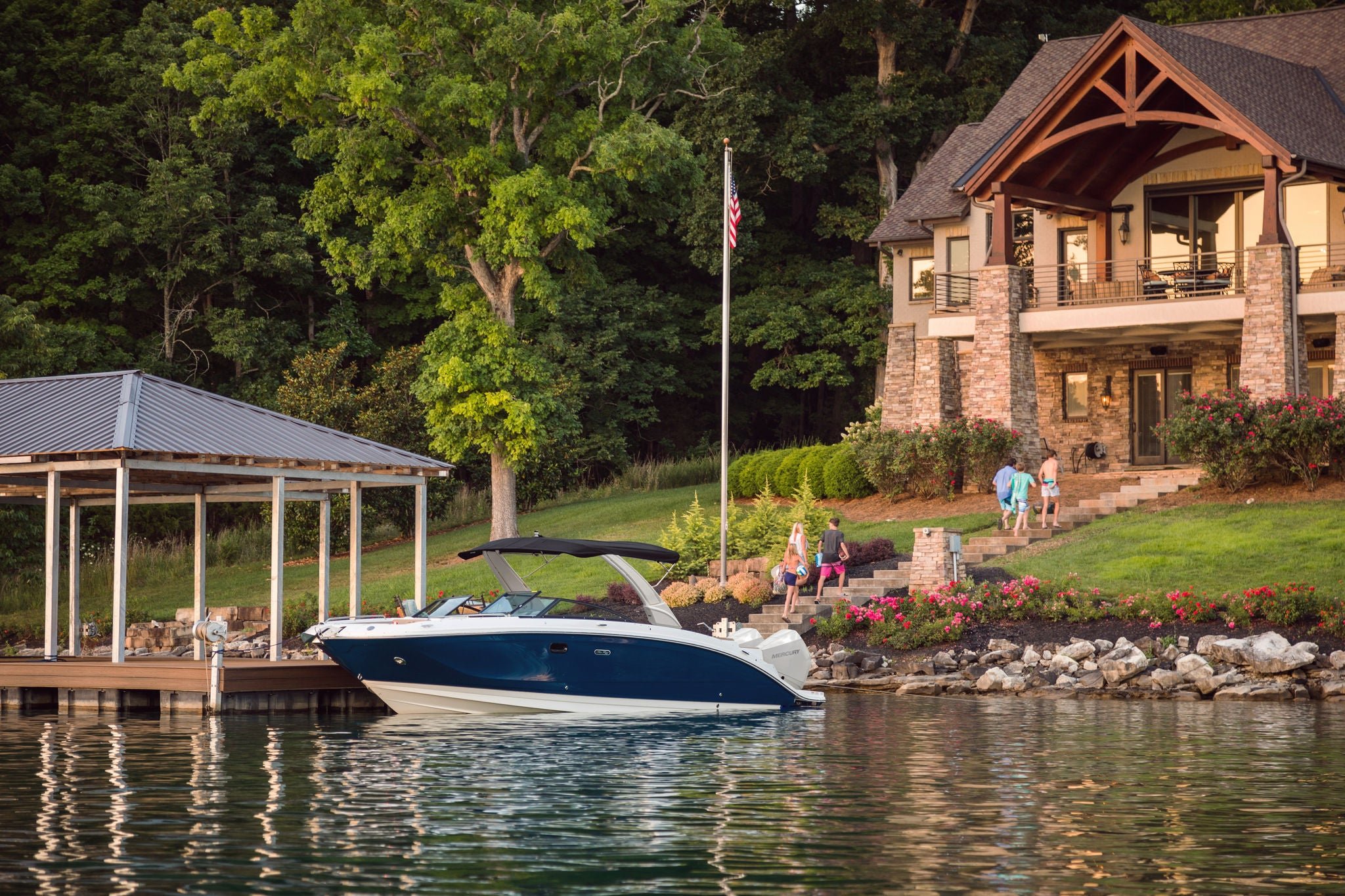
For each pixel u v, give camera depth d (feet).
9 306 150.10
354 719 73.26
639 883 33.78
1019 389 136.46
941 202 161.27
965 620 97.04
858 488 143.95
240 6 192.34
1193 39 132.67
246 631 113.60
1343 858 36.42
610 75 137.28
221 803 44.88
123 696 80.43
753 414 239.71
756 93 196.03
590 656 73.97
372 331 219.20
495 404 133.80
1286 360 122.62
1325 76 144.66
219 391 195.83
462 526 170.50
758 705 76.69
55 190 191.52
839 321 214.48
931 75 201.77
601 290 207.62
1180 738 61.87
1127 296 140.36
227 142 194.70
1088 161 142.31
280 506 83.25
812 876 34.42
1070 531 118.73
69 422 80.69
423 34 129.29
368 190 139.44
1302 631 87.35
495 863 35.91
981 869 35.17
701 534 119.44
